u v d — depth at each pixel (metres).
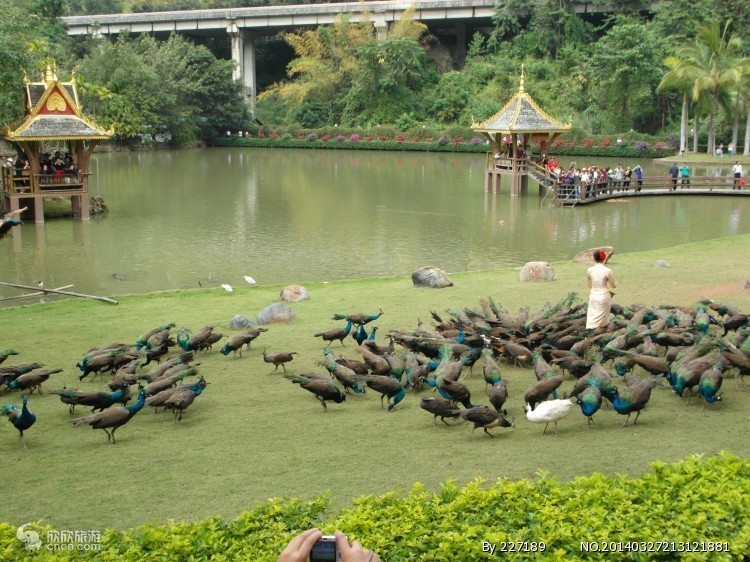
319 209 42.62
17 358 16.69
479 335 15.41
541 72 85.00
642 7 85.38
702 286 22.09
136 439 11.90
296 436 11.80
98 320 20.05
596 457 10.25
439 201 45.62
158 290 25.31
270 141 87.19
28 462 10.98
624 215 39.91
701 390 12.19
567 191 44.00
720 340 13.48
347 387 13.81
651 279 23.30
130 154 77.31
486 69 87.19
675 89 72.44
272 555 6.77
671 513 7.21
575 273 24.92
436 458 10.55
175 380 13.41
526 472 9.81
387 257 30.28
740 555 6.66
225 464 10.70
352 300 21.73
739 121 70.31
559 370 14.98
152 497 9.62
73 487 10.02
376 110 88.06
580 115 78.25
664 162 64.62
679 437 10.95
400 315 19.75
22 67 37.50
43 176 37.41
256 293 23.28
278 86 98.56
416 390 14.23
